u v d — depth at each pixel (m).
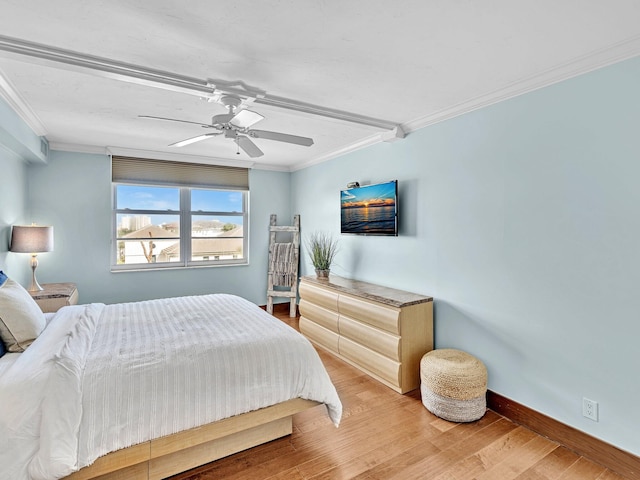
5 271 3.11
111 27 1.64
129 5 1.47
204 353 1.93
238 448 2.05
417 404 2.64
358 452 2.08
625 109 1.84
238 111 2.18
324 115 2.84
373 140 3.62
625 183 1.84
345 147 4.05
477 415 2.39
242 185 5.07
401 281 3.31
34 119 3.01
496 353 2.50
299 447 2.12
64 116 2.96
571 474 1.89
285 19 1.58
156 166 4.46
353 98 2.55
